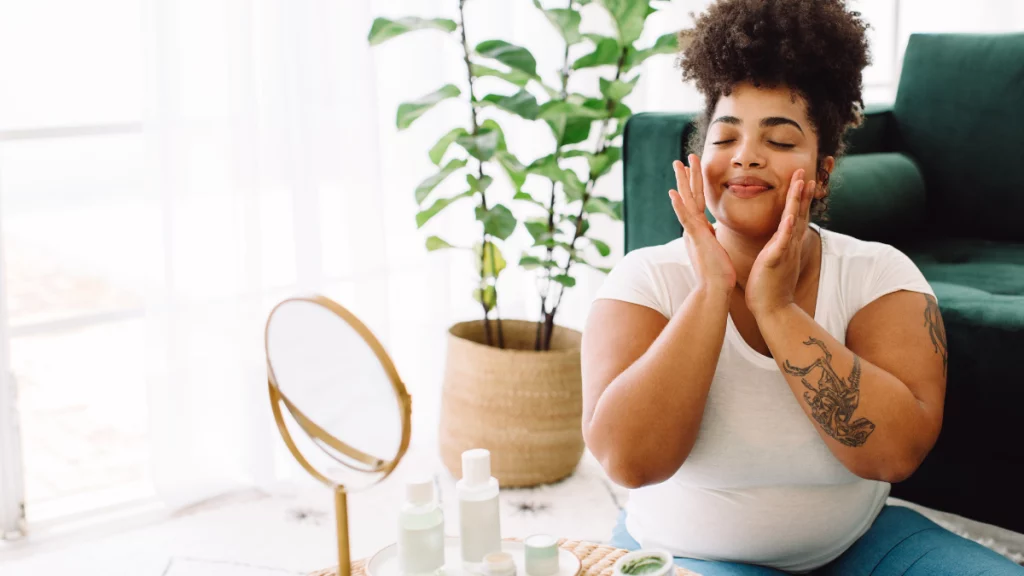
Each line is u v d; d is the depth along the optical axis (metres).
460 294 2.49
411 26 1.97
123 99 2.39
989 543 1.79
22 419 2.59
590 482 2.14
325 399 0.83
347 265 2.20
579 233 2.18
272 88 2.03
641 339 1.16
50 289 3.85
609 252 2.19
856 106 1.20
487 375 2.06
